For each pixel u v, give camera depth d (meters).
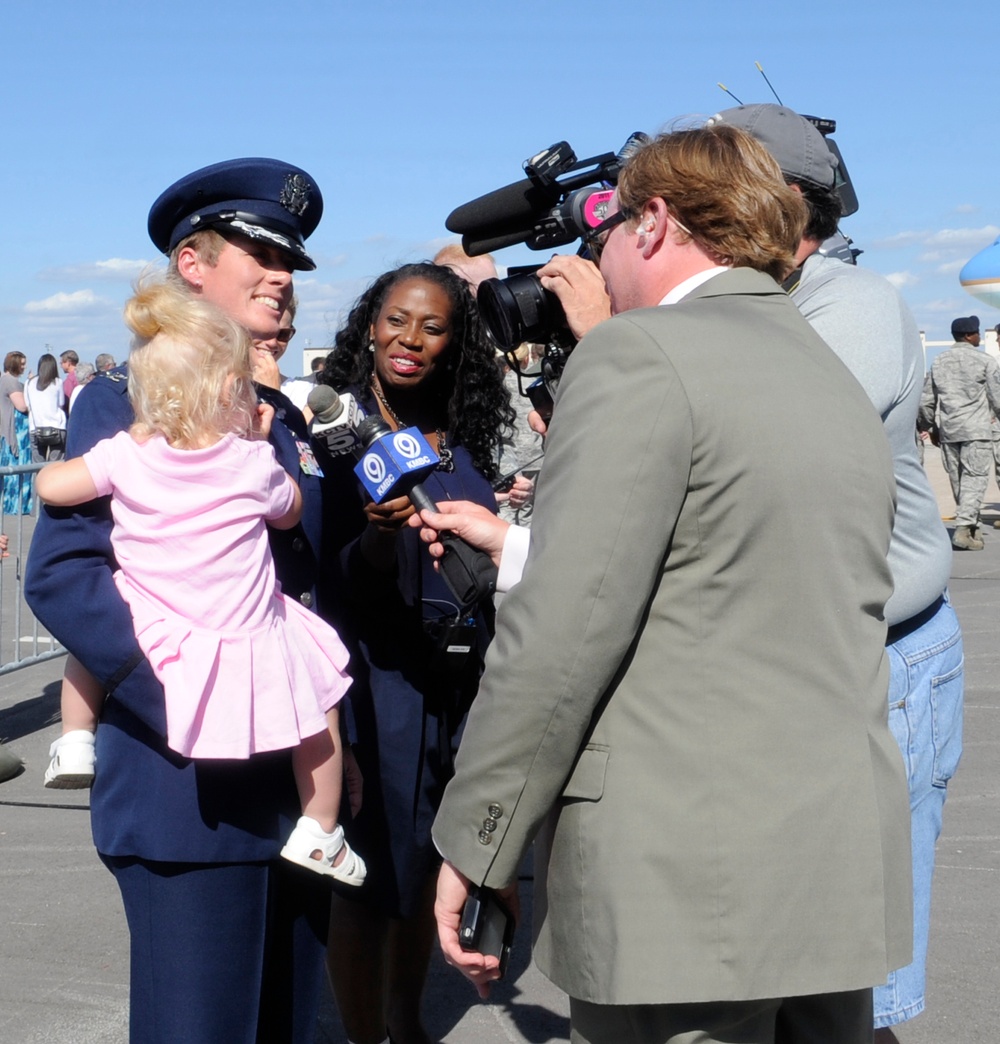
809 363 1.88
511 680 1.76
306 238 2.58
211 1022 2.13
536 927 1.96
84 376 18.67
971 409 11.88
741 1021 1.78
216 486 2.09
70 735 2.41
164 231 2.52
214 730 2.05
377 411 3.12
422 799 2.93
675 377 1.76
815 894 1.73
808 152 2.41
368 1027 3.07
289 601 2.28
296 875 2.34
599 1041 1.86
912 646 2.56
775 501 1.76
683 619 1.77
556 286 2.52
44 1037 3.41
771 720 1.75
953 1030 3.43
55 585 2.09
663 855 1.74
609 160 2.76
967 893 4.30
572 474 1.76
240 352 2.16
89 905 4.27
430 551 2.40
